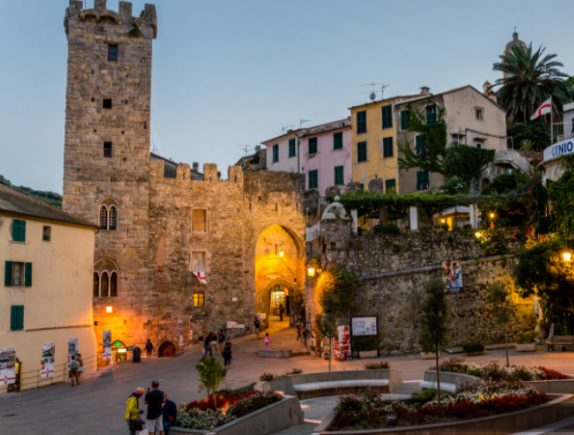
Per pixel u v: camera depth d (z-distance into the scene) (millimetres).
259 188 62625
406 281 43500
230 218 60719
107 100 57438
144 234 56219
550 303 40062
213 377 22438
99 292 54656
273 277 64062
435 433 19375
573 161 42719
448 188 55594
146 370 43438
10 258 37844
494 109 67250
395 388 30391
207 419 20328
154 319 56281
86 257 45656
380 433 19172
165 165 64562
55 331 41094
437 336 24219
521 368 26953
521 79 74438
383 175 65500
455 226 49781
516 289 44344
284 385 28953
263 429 21500
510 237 45812
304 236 62625
